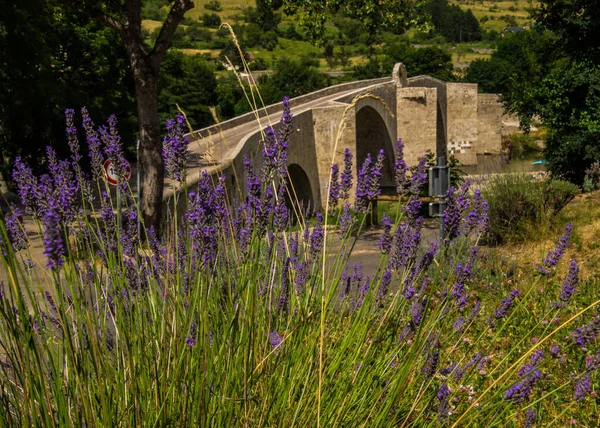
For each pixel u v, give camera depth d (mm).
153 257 3102
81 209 2879
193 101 63156
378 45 151000
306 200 42000
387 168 59531
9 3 20734
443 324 3379
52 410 2043
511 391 2705
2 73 21281
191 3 16828
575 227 11547
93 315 2385
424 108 62125
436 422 2719
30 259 2664
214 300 2672
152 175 16266
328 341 2939
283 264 3262
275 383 2629
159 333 2588
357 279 4152
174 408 2383
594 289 6641
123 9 17047
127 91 34625
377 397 2641
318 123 42750
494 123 83500
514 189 12344
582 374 2848
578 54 28422
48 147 2906
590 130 27906
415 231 3105
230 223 3029
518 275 7641
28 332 1963
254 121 40188
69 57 30656
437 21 190500
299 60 131750
